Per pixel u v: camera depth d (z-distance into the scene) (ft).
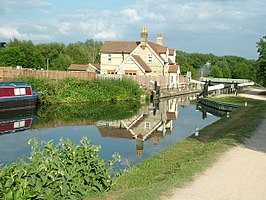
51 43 334.24
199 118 101.81
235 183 30.01
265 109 90.79
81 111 115.65
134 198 25.80
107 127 82.58
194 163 37.52
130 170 40.55
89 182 26.84
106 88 146.30
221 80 270.87
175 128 81.46
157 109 126.21
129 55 183.83
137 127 82.94
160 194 26.68
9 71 144.77
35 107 120.26
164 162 43.98
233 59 435.94
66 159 26.40
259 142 48.37
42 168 23.41
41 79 134.72
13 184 21.61
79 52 333.01
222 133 61.67
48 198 22.71
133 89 153.58
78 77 154.30
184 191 27.55
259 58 187.32
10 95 108.58
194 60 412.77
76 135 71.36
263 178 31.73
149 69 189.78
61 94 135.74
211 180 30.68
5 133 72.69
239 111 98.84
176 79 212.23
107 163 38.52
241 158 39.01
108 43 204.23
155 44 212.64
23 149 56.59
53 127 81.87
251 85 242.78
